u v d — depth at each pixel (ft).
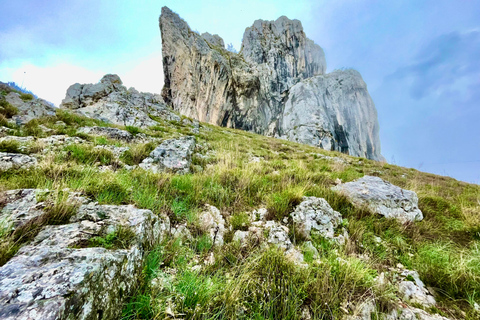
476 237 12.41
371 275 8.10
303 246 10.30
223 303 6.09
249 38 297.33
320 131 207.41
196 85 213.25
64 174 12.30
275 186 17.10
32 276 4.47
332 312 6.30
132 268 6.23
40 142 20.89
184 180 15.19
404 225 13.44
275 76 261.85
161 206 10.78
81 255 5.37
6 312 3.62
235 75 235.81
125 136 33.24
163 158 22.81
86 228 6.95
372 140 285.02
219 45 279.90
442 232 13.21
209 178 17.19
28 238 6.25
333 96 260.01
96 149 20.42
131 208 8.75
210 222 10.97
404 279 8.54
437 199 17.99
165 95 234.79
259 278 7.29
